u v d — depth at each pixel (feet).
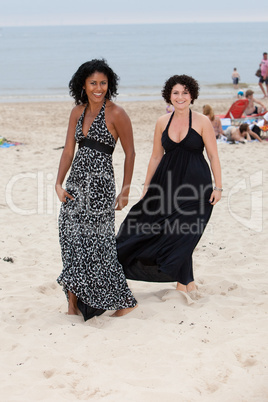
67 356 12.00
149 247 14.96
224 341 12.58
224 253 19.71
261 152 38.83
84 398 10.28
